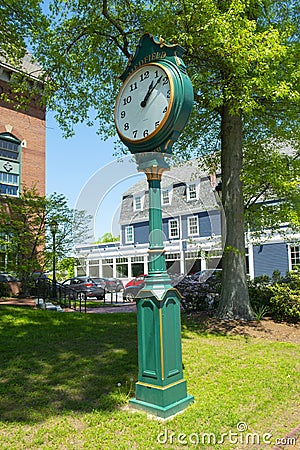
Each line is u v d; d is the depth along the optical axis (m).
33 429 3.67
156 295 3.93
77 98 11.48
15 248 15.15
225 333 8.21
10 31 9.54
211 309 10.73
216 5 7.70
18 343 7.07
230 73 8.10
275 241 19.36
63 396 4.50
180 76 3.77
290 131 10.01
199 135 12.06
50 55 10.19
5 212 15.65
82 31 9.87
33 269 15.73
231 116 9.94
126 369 5.48
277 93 7.51
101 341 7.31
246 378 5.21
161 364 3.96
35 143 19.34
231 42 7.20
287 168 8.84
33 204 15.05
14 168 18.44
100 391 4.65
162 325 3.98
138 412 3.99
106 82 11.03
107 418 3.87
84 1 9.20
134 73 4.08
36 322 9.19
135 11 9.09
